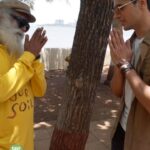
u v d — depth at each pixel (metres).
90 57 3.29
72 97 3.41
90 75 3.34
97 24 3.22
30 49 2.22
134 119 2.18
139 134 2.14
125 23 2.14
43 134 5.36
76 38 3.32
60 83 10.73
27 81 2.22
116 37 2.14
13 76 2.08
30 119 2.32
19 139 2.20
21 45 2.27
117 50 2.12
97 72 3.37
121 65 2.09
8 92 2.07
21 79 2.12
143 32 2.11
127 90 2.28
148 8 2.09
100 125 5.90
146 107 2.00
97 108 7.39
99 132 5.48
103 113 6.95
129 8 2.06
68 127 3.48
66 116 3.48
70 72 3.40
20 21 2.20
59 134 3.55
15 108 2.18
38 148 4.78
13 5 2.18
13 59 2.24
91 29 3.23
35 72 2.31
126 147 2.24
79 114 3.43
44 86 2.43
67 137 3.49
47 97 8.51
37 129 5.65
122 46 2.13
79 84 3.34
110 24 3.27
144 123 2.12
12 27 2.18
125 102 2.34
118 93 2.42
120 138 2.49
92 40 3.25
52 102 8.02
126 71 2.06
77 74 3.34
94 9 3.19
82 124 3.47
